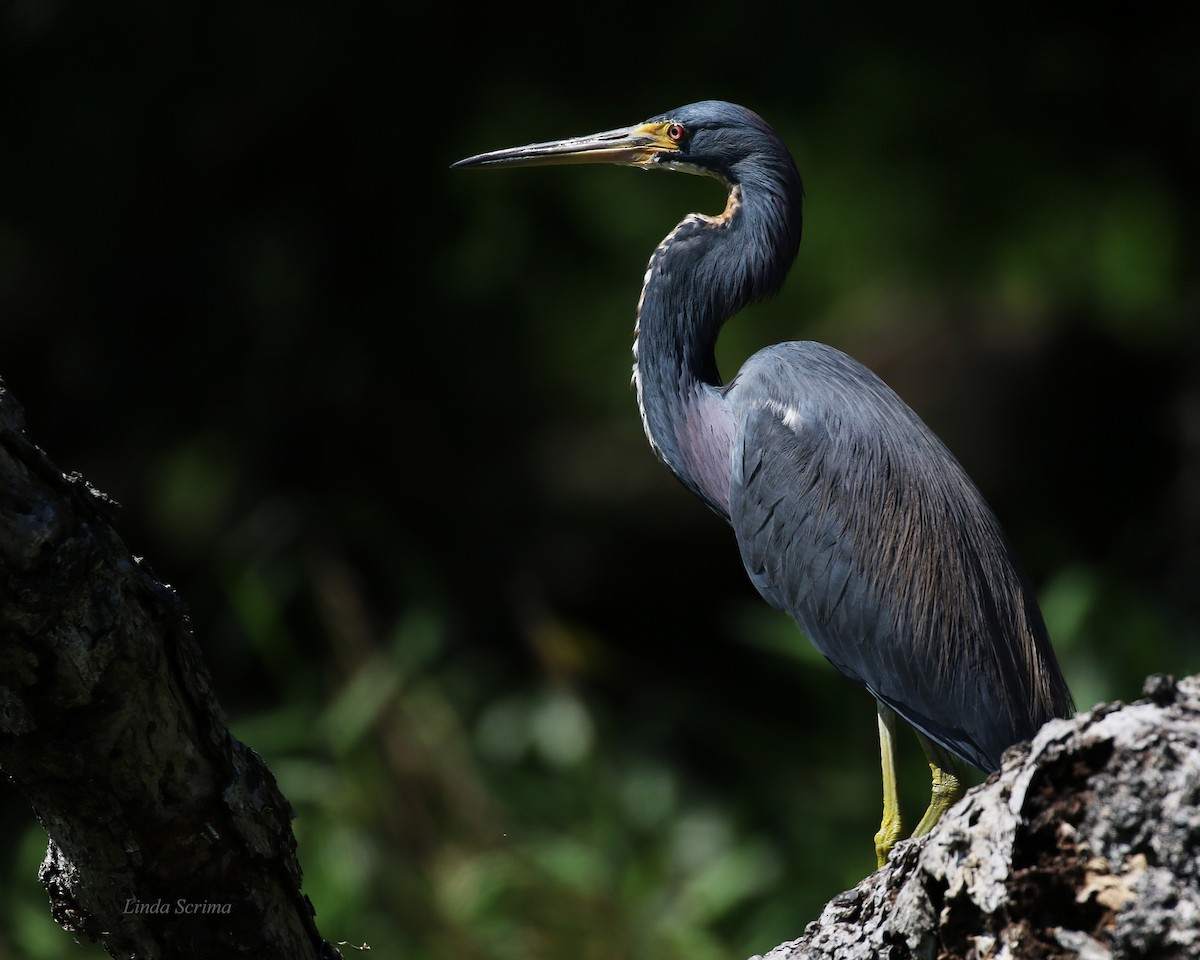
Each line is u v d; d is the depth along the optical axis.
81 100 12.59
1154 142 12.38
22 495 3.25
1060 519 15.72
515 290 12.84
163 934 3.87
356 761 9.80
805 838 10.00
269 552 12.91
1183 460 12.77
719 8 11.95
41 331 14.20
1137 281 12.00
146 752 3.59
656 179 12.32
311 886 8.98
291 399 13.73
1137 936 3.04
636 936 8.93
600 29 12.46
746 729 11.13
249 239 13.65
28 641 3.32
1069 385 16.52
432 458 14.46
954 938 3.38
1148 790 3.09
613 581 16.36
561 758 10.42
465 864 9.30
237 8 12.28
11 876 10.34
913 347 17.06
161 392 13.88
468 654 14.02
